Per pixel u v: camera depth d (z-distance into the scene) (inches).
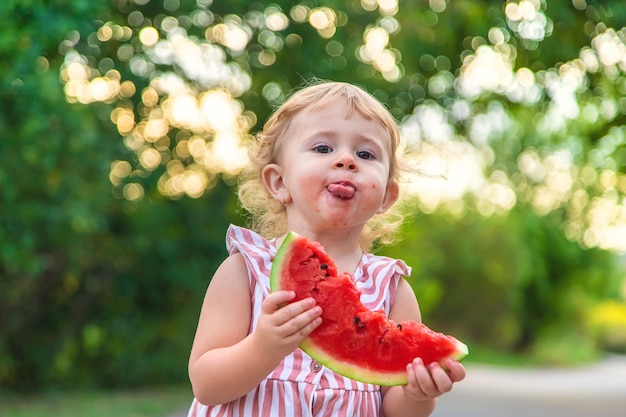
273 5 557.3
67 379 572.4
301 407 107.7
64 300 562.9
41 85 392.8
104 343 592.1
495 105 557.0
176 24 552.7
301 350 111.0
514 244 1194.0
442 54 546.6
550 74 473.1
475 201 1233.4
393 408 115.3
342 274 105.0
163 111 591.8
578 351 1232.2
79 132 462.6
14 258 453.1
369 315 103.5
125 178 564.4
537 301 1256.2
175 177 617.6
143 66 557.3
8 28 345.1
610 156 562.9
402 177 146.3
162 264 597.9
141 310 613.6
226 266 115.7
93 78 522.0
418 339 103.1
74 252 523.8
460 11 507.2
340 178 111.5
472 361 1080.2
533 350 1238.9
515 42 471.5
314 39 574.6
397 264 122.3
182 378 617.9
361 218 113.3
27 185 470.6
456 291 1216.8
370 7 572.1
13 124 422.3
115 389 582.6
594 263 1279.5
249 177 136.8
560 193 1200.2
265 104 604.1
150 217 584.1
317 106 116.3
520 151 1072.2
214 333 111.7
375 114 117.3
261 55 582.6
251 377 101.7
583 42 440.5
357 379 102.0
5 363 530.3
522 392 693.3
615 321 1454.2
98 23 424.8
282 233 133.0
